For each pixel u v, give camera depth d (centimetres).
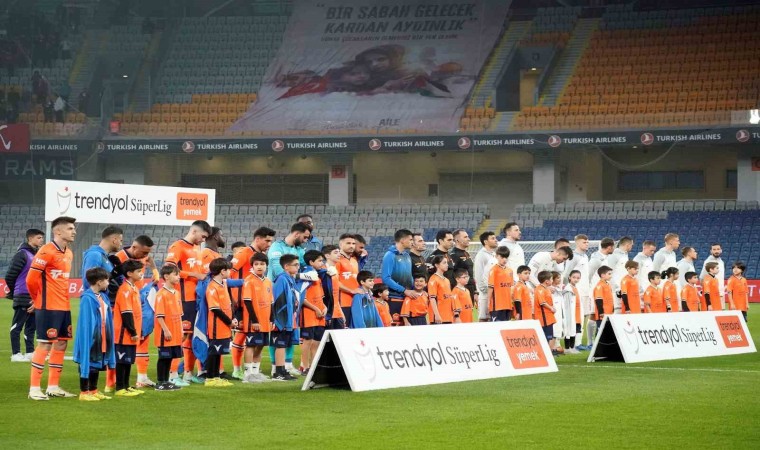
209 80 5097
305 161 4934
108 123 4766
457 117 4644
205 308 1364
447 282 1666
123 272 1253
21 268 1680
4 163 4666
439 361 1338
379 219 4606
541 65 4853
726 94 4488
